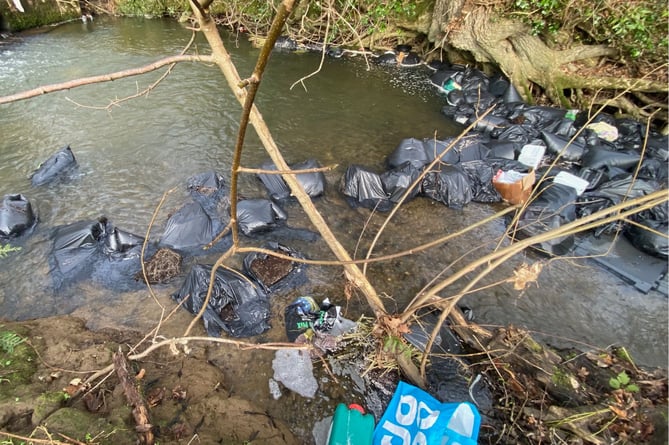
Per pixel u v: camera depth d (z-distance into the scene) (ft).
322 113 21.56
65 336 9.77
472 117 21.33
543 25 22.29
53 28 30.58
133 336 10.05
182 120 19.56
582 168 16.63
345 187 15.52
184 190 15.07
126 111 19.98
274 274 11.73
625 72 21.44
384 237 13.85
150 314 10.66
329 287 11.80
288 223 14.10
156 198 14.66
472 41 25.16
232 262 12.43
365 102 23.18
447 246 13.60
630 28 19.58
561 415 8.30
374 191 15.29
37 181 14.96
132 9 34.81
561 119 20.03
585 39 22.13
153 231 13.28
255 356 9.75
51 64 24.49
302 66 27.20
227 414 8.29
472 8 24.52
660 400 8.74
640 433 7.93
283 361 9.64
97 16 34.22
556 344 10.62
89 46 27.73
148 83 22.89
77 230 12.28
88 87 21.91
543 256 13.34
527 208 14.29
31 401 7.59
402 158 16.92
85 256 12.00
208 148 17.67
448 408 8.20
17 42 27.25
